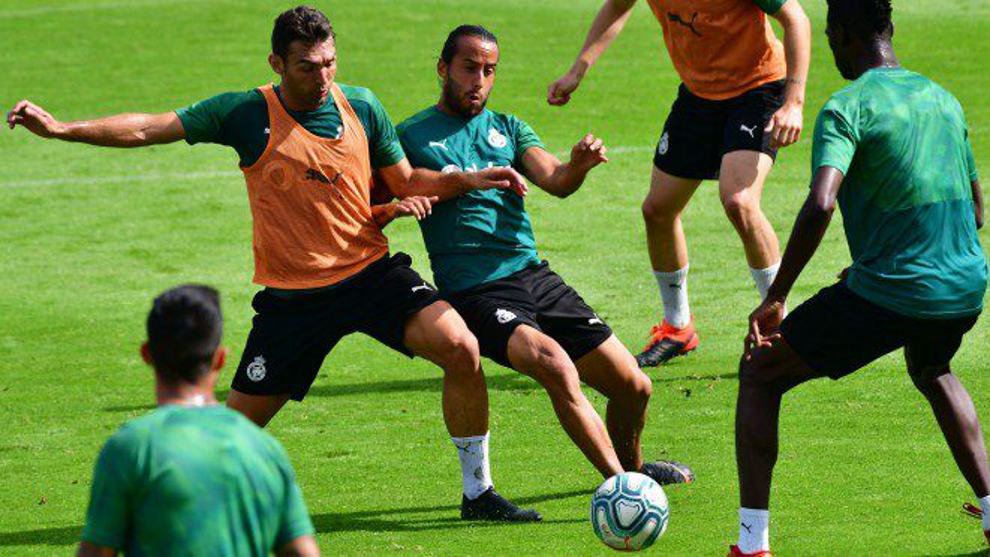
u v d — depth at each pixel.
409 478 24.25
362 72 68.50
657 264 31.70
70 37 77.50
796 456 24.11
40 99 65.94
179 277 42.78
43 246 46.56
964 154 17.80
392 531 20.97
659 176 30.36
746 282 39.62
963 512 20.45
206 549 11.38
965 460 18.53
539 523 21.14
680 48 28.89
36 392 31.88
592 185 51.38
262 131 20.95
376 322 21.23
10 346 36.06
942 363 18.45
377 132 21.91
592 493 22.80
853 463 23.50
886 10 18.17
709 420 27.08
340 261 21.16
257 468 11.59
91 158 57.78
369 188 21.67
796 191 49.41
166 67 70.81
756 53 28.22
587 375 22.50
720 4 27.78
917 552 18.72
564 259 43.00
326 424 28.30
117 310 39.38
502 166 22.91
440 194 22.33
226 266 43.88
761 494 17.86
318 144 21.00
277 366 21.33
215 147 58.97
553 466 24.61
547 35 74.00
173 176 54.88
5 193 53.03
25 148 59.41
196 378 12.00
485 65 23.05
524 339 21.41
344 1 82.06
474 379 21.00
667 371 31.38
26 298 40.75
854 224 17.67
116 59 72.69
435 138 23.22
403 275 21.38
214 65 70.88
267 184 21.05
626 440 22.97
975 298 17.52
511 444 26.30
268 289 21.47
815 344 17.66
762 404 17.97
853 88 17.56
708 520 20.83
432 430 27.58
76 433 28.41
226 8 82.12
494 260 22.48
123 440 11.52
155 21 80.19
